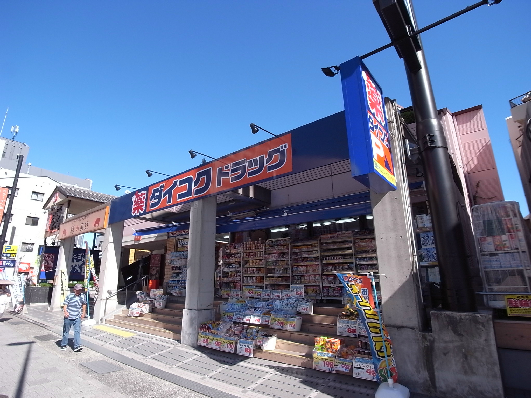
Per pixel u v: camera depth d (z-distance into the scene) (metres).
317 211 8.53
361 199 7.77
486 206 5.27
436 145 5.26
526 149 10.31
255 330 7.06
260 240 10.52
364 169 4.50
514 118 10.31
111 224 12.30
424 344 4.68
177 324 9.27
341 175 8.78
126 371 6.14
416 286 5.04
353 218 9.48
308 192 9.34
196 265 8.34
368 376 4.93
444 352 4.51
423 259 6.35
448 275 4.86
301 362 5.86
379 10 4.45
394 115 5.86
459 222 5.00
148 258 17.03
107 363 6.67
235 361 6.44
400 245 5.15
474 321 4.38
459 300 4.70
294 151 6.43
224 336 7.14
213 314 8.34
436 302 6.12
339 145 5.75
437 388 4.49
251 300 8.72
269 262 10.05
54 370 6.12
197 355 6.98
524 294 4.62
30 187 31.89
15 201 30.77
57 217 18.58
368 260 8.30
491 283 4.98
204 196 8.34
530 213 11.71
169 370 6.14
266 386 5.12
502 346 4.63
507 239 4.98
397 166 5.46
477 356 4.29
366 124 4.64
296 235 10.28
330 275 8.77
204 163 8.60
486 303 5.04
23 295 14.93
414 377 4.68
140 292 12.25
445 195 5.07
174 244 13.67
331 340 5.65
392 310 5.04
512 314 4.67
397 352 4.88
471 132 10.43
